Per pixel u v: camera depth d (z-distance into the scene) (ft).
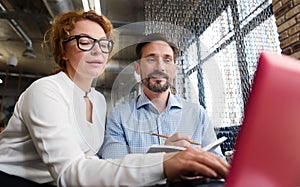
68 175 1.59
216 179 1.38
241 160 0.98
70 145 1.73
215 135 2.10
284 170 0.96
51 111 1.83
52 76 2.23
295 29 7.64
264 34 6.95
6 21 15.30
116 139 1.94
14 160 2.20
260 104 0.96
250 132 0.97
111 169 1.52
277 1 7.99
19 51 19.98
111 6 12.35
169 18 6.20
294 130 0.95
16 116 2.18
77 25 2.30
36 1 13.07
